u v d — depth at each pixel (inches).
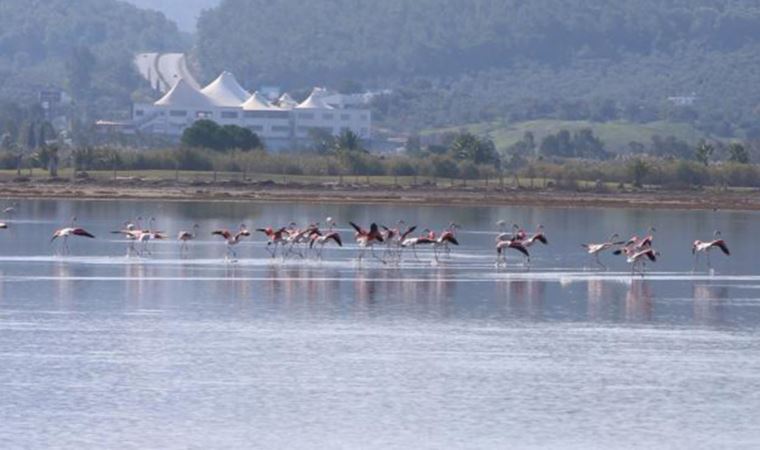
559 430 6919.3
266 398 7416.3
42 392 7455.7
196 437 6707.7
